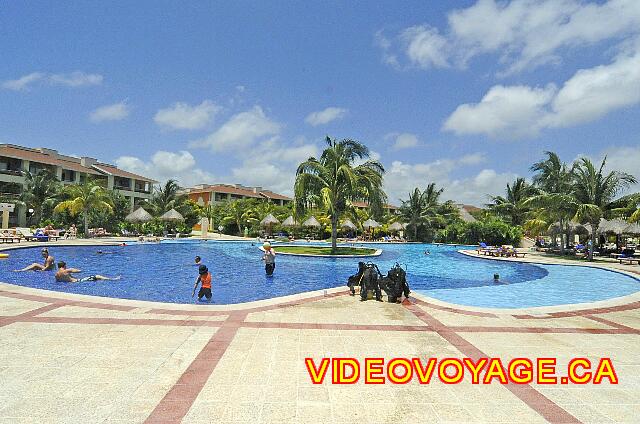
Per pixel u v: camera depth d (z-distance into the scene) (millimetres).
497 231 41000
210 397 4000
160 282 14289
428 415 3750
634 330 7148
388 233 51250
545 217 31266
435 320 7570
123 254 24391
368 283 9562
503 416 3777
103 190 37750
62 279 13422
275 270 18531
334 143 26234
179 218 40875
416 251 33781
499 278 17406
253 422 3514
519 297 12609
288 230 45094
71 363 4879
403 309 8531
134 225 40969
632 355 5715
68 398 3916
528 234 44844
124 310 7785
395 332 6641
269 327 6762
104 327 6539
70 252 23969
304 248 29250
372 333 6539
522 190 42562
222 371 4711
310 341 6004
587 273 19219
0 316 7172
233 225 50531
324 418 3627
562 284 15523
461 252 31203
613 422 3717
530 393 4340
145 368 4762
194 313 7676
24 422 3420
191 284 13992
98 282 13938
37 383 4273
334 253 25422
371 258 24688
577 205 25734
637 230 26594
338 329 6738
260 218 47656
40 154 46562
